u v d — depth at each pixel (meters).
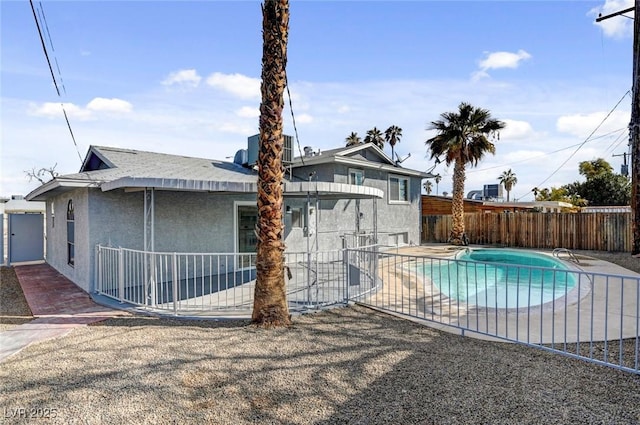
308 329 6.09
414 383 4.12
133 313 7.18
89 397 3.87
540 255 16.42
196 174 11.77
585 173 42.25
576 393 3.82
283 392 3.95
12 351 5.21
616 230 17.44
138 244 10.03
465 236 20.97
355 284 8.89
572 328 6.16
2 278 11.66
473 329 6.01
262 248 6.25
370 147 17.19
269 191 6.16
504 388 3.97
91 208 9.32
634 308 7.46
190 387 4.07
